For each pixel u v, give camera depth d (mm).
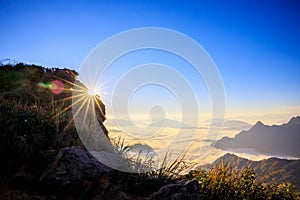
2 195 3547
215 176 5184
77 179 4008
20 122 5363
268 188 5699
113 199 4012
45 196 3717
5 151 4293
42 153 4492
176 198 3674
